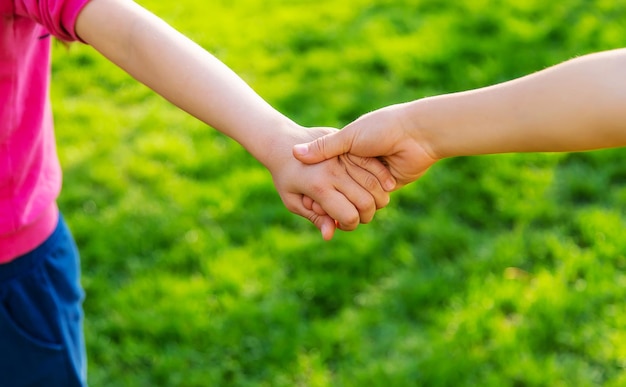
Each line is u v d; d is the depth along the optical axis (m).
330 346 2.32
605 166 2.99
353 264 2.59
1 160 1.36
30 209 1.46
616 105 1.12
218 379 2.25
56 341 1.59
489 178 2.92
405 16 4.04
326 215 1.46
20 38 1.28
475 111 1.27
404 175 1.41
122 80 3.59
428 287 2.48
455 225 2.73
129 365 2.31
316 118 3.28
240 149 3.11
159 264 2.61
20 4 1.24
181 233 2.72
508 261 2.58
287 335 2.35
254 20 4.07
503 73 3.54
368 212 1.45
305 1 4.25
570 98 1.16
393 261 2.61
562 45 3.76
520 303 2.40
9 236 1.45
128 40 1.30
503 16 3.98
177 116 3.34
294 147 1.38
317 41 3.86
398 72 3.58
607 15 4.00
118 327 2.39
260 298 2.48
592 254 2.56
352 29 3.96
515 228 2.72
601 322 2.34
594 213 2.74
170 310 2.43
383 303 2.46
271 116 1.41
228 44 3.85
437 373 2.20
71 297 1.63
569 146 1.20
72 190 2.90
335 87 3.50
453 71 3.56
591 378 2.19
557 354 2.27
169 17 4.09
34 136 1.42
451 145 1.31
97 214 2.81
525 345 2.27
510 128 1.23
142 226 2.74
